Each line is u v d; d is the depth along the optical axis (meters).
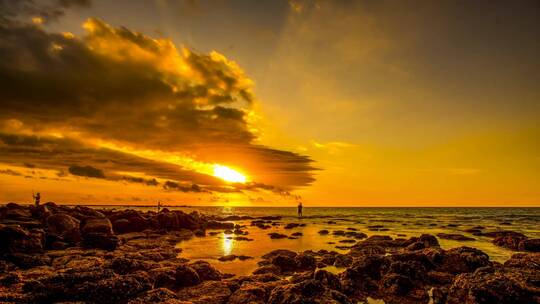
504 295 11.57
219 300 12.52
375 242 27.72
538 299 11.52
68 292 12.16
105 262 18.05
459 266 17.30
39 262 18.59
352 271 15.40
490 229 45.09
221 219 69.88
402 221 65.81
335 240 33.12
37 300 11.80
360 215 100.31
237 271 18.59
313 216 90.88
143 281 13.34
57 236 25.88
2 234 20.66
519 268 15.55
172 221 44.69
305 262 19.47
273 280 15.45
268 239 34.56
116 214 42.19
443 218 79.12
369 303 12.90
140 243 29.02
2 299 11.65
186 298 12.74
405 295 13.64
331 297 11.70
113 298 12.08
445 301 12.93
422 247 23.20
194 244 30.70
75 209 40.78
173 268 15.38
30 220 31.59
